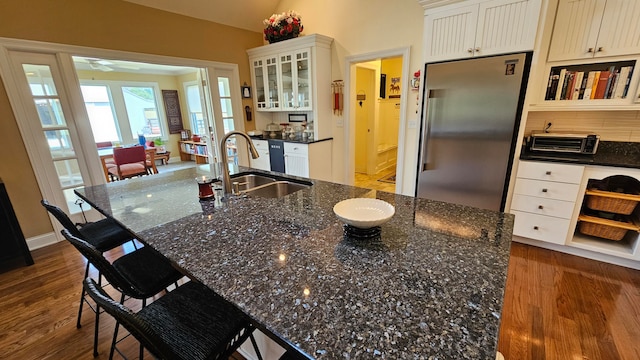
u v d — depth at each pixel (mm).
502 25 2318
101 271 1212
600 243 2391
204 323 1022
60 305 2027
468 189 2754
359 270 889
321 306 734
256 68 4441
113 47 3055
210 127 4367
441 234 1131
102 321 1867
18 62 2576
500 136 2473
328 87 4055
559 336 1637
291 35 3879
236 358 1427
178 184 2061
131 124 6789
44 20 2625
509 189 2592
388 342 618
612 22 2123
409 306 725
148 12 3256
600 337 1622
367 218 1222
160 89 7094
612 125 2502
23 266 2529
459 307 718
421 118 2926
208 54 3904
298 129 4605
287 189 2119
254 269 918
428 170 2938
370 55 3594
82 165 3080
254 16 4219
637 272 2211
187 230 1251
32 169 2775
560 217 2412
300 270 901
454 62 2553
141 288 1309
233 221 1331
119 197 1777
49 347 1670
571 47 2299
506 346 1583
